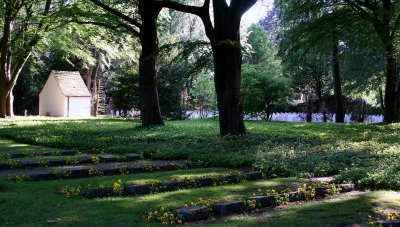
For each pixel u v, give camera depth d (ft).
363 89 107.34
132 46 85.61
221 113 54.34
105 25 68.33
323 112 131.54
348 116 142.41
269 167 32.32
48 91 145.07
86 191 23.35
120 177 28.48
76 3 82.94
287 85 111.04
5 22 92.79
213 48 53.98
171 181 26.40
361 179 27.07
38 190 24.03
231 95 53.21
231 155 37.06
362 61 88.22
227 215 20.16
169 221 18.38
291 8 88.63
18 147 44.88
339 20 78.02
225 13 53.11
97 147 43.98
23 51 94.73
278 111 137.28
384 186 25.88
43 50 105.50
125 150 40.70
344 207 21.07
